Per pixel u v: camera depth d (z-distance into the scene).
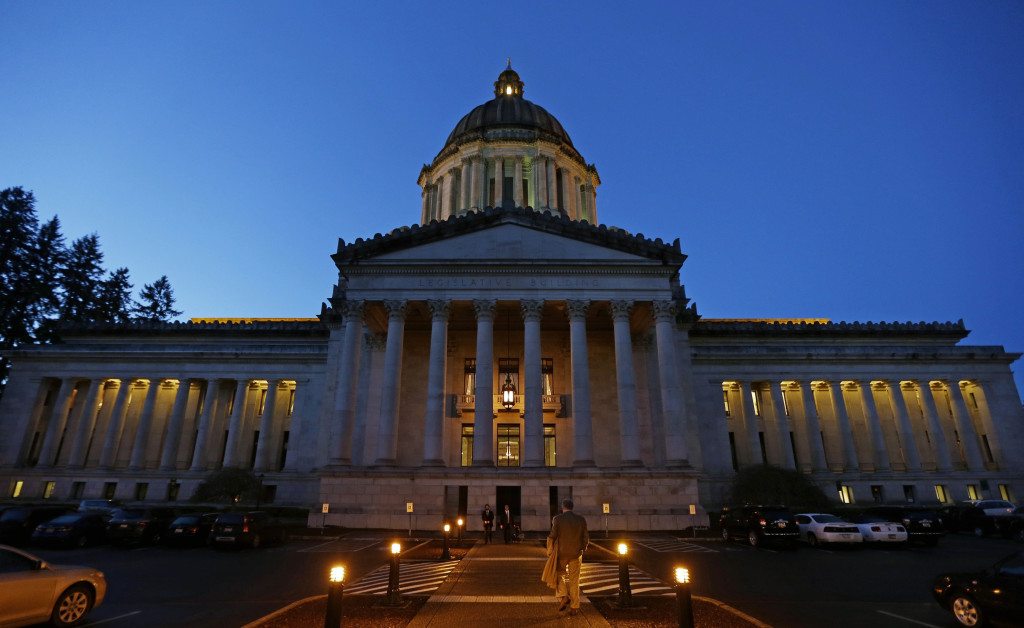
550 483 34.41
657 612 11.95
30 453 50.62
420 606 12.52
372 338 43.88
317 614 11.63
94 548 25.55
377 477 34.59
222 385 52.94
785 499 39.50
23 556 10.96
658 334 38.66
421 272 39.38
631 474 34.81
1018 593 10.52
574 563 11.86
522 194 58.28
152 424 52.19
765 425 51.50
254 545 24.95
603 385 44.19
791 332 56.28
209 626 11.13
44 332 68.38
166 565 20.06
